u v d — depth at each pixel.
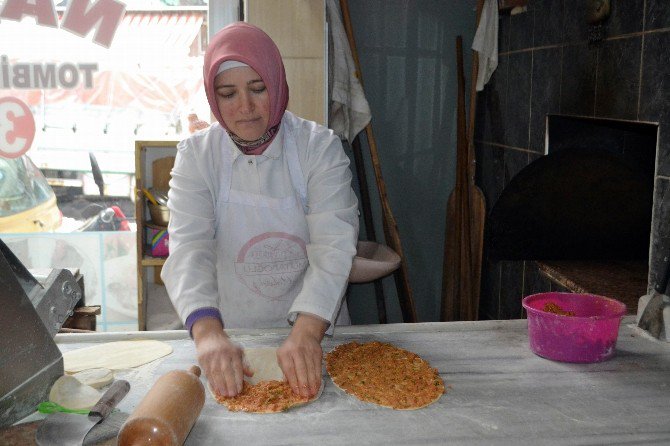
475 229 3.20
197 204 1.54
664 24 1.78
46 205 3.07
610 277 2.20
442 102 3.30
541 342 1.38
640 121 1.89
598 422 1.12
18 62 2.89
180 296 1.39
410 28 3.22
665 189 1.73
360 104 2.98
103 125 3.02
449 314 3.30
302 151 1.56
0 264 1.05
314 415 1.15
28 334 1.12
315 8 2.70
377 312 3.48
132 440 0.98
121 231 3.13
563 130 2.50
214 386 1.22
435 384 1.25
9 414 1.10
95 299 3.15
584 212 2.28
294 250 1.62
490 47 3.04
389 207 3.15
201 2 2.94
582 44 2.26
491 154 3.18
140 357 1.37
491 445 1.05
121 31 2.93
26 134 2.98
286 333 1.52
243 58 1.33
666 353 1.42
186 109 3.04
